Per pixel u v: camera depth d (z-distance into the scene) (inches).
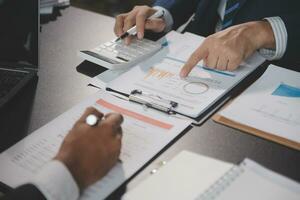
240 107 33.1
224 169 26.1
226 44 38.9
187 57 40.2
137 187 25.3
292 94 34.6
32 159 28.1
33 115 32.7
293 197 23.6
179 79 36.7
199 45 42.2
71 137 27.1
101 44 42.3
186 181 25.4
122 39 42.8
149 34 45.7
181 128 30.9
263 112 32.5
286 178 24.8
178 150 29.0
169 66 38.7
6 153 28.6
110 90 35.7
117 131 28.5
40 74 38.0
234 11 49.3
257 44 40.8
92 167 25.6
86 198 25.0
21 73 36.5
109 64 38.3
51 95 35.1
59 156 25.8
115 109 33.1
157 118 32.0
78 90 35.9
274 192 23.9
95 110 30.0
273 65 38.5
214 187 24.5
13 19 36.4
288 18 42.0
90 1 95.7
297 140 29.9
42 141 29.8
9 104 33.9
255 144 29.7
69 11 50.7
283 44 41.3
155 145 29.2
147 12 46.0
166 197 24.4
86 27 47.1
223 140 30.1
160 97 34.1
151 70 38.1
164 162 27.7
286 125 31.2
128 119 31.8
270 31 41.2
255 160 28.4
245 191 24.0
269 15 48.8
